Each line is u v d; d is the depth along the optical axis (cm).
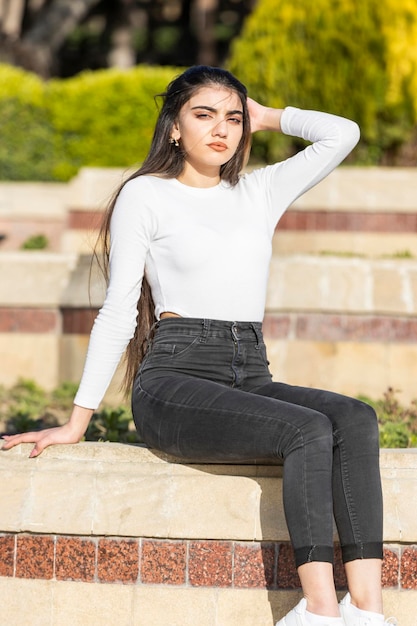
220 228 444
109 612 441
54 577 444
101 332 432
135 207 441
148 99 1450
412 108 1191
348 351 864
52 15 2434
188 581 439
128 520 436
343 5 1185
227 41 3000
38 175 1477
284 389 434
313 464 394
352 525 400
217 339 436
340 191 1156
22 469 445
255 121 491
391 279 867
